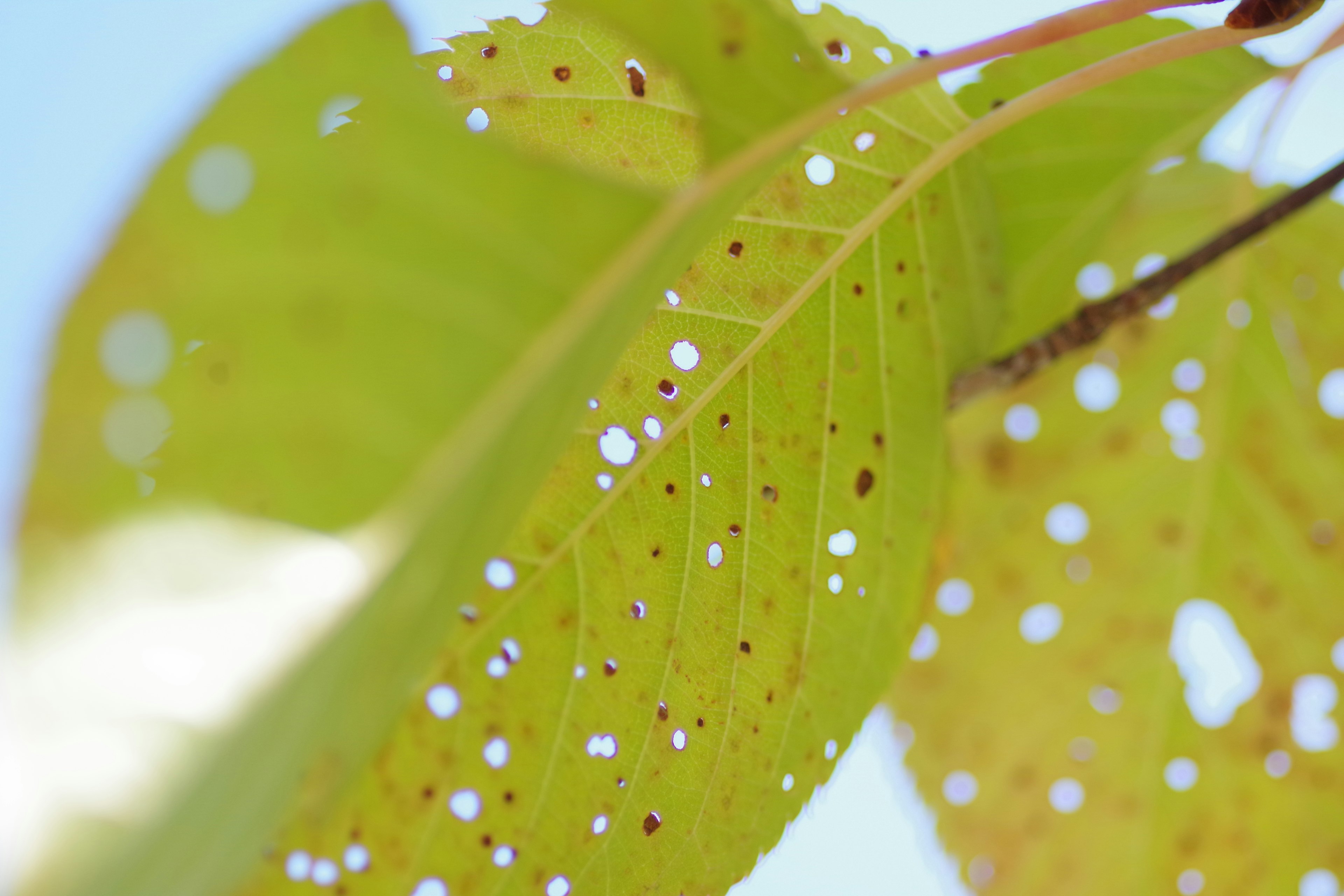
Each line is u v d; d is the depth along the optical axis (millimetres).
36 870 134
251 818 190
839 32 263
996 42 244
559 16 262
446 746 258
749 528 264
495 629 259
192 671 155
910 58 264
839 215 265
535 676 260
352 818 257
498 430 197
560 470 260
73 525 152
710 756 264
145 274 169
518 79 262
